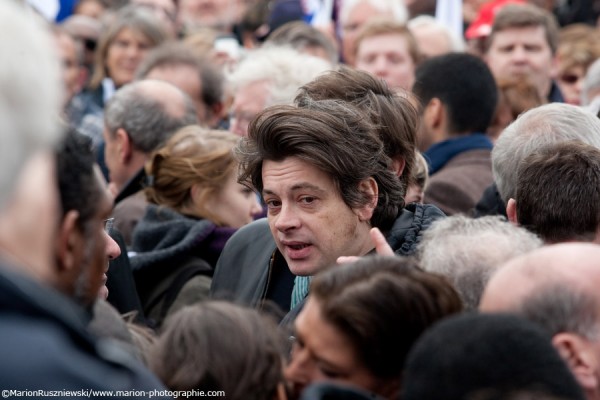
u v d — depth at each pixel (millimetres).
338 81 8086
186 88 14023
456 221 6660
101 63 17953
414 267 5543
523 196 7293
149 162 10430
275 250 8477
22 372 3930
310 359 5324
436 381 4223
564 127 8461
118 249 7848
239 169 7875
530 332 4281
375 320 5180
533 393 4070
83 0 22094
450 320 4387
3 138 3807
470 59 11945
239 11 23234
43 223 4133
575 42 17391
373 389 5242
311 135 7336
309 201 7457
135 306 8938
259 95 12070
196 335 5355
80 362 4102
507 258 6184
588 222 7070
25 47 3871
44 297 4020
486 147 11648
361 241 7617
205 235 9695
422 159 9148
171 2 21359
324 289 5363
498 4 18781
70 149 4941
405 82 15906
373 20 16484
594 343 5113
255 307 8219
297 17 20250
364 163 7438
